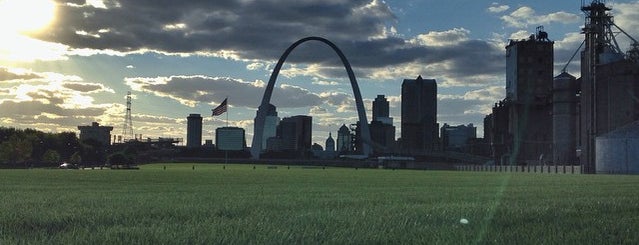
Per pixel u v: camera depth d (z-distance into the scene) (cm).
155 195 2422
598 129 19100
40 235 1013
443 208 1623
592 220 1293
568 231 1100
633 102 18338
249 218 1309
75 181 4822
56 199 2081
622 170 14775
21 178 5769
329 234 1027
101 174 7925
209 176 7062
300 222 1225
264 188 3391
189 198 2166
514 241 974
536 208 1608
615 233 1078
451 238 1002
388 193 2708
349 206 1752
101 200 2019
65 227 1150
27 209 1570
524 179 6031
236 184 4188
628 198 2172
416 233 1055
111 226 1175
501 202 1948
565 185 4000
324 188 3416
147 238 968
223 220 1266
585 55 19688
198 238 965
